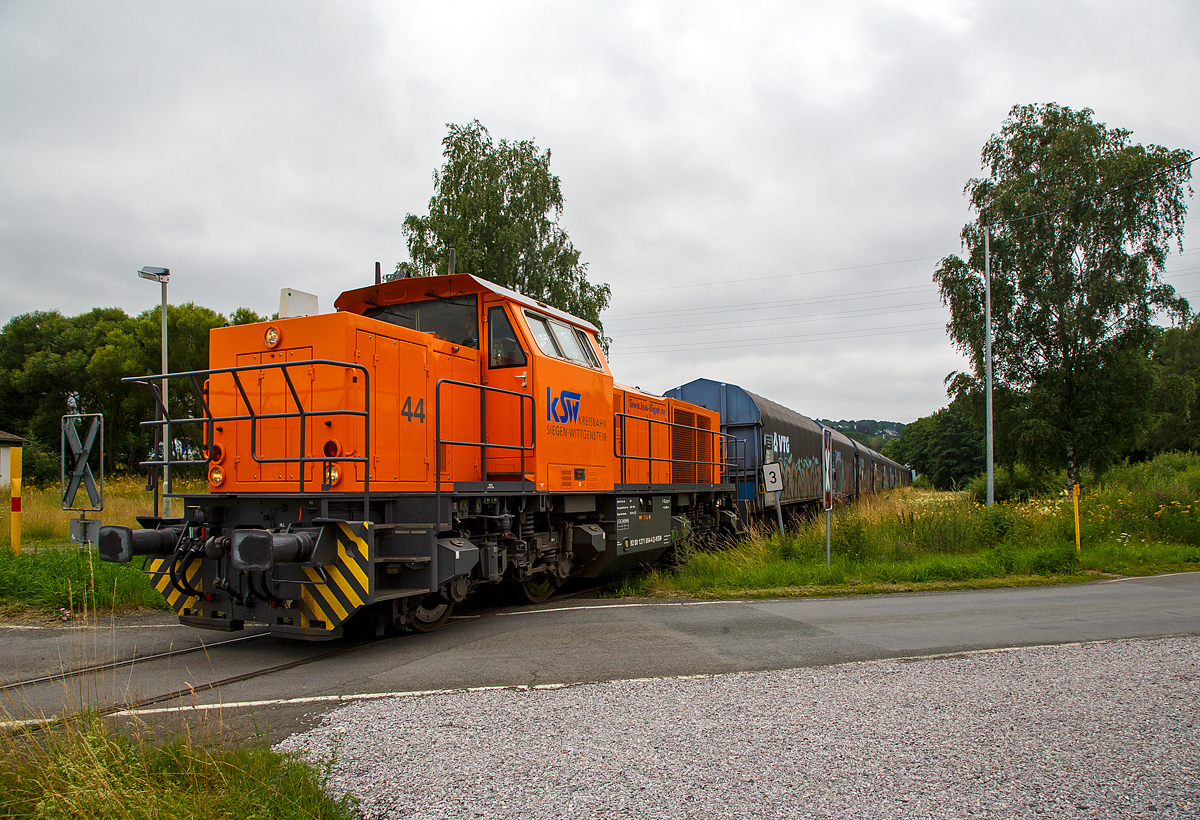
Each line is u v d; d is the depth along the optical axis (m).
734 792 3.43
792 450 19.17
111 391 41.31
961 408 31.06
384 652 6.27
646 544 10.73
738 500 15.91
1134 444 28.44
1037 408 28.00
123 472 40.81
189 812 2.96
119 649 6.53
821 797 3.38
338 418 6.26
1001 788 3.49
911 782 3.55
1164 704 4.75
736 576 10.40
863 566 11.39
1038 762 3.80
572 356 9.21
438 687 5.17
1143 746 4.02
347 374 6.25
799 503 20.03
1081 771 3.69
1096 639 6.75
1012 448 29.62
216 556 6.18
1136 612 8.20
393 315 8.65
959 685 5.18
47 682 5.43
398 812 3.24
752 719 4.44
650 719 4.43
